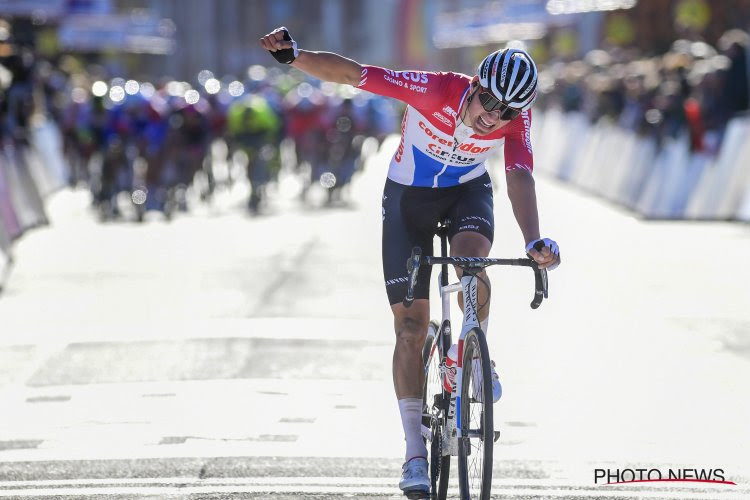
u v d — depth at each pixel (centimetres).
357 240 4800
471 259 1516
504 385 2420
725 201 5028
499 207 5650
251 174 6034
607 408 2238
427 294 1681
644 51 8719
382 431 2097
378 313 3170
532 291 3500
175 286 3666
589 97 7212
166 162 5719
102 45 11656
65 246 4719
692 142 5153
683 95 5266
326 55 1630
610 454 1959
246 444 2027
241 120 6009
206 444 2030
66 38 11500
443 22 16775
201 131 6109
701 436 2055
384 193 1756
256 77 10819
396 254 1694
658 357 2645
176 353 2723
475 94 1593
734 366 2550
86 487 1814
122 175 5816
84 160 6303
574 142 7331
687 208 5159
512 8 12525
